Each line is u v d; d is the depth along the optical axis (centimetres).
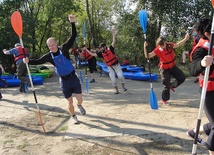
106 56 861
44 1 2580
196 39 784
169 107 659
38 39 3300
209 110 323
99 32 3091
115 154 415
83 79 1299
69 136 496
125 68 1397
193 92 852
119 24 1777
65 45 528
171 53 660
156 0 1442
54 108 710
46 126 567
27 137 508
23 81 934
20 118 629
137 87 1001
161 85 1049
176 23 1410
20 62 920
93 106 702
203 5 1373
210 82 320
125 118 585
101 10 3039
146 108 658
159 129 506
